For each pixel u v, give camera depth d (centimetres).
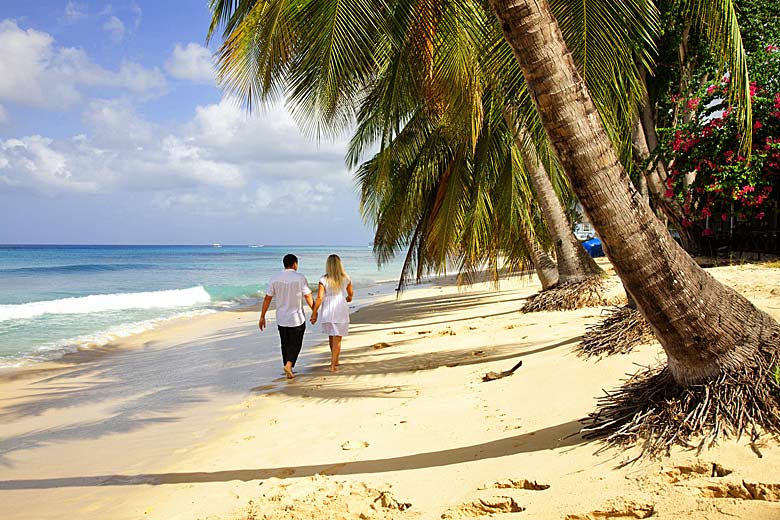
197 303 2519
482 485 361
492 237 1402
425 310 1741
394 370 837
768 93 1368
